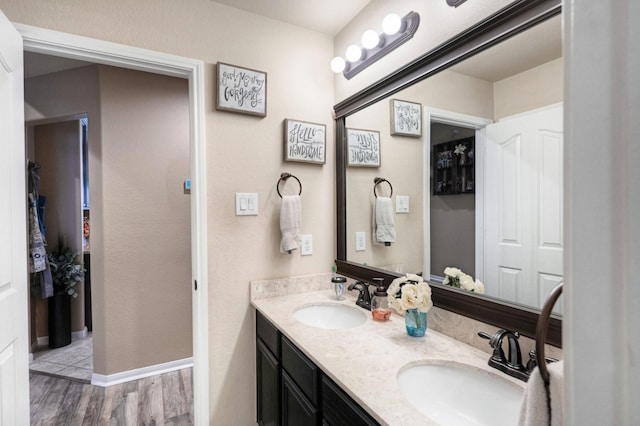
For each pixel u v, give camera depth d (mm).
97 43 1467
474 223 1231
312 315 1771
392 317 1538
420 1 1461
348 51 1784
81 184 3270
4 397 1152
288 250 1846
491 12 1153
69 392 2301
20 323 1256
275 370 1515
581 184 294
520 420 419
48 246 3139
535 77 1025
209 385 1741
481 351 1151
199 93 1694
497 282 1145
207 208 1724
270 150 1892
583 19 291
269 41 1895
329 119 2084
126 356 2463
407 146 1551
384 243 1708
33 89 2561
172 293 2621
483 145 1189
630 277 259
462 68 1260
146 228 2531
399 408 832
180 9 1658
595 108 280
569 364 306
